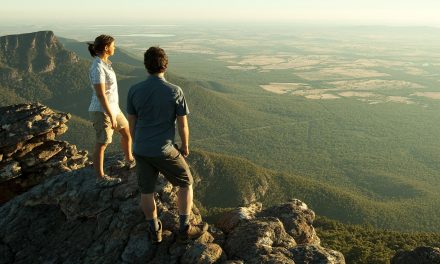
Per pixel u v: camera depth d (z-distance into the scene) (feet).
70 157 50.78
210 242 28.68
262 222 30.17
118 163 37.09
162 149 26.08
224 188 622.95
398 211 644.27
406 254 36.19
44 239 32.94
